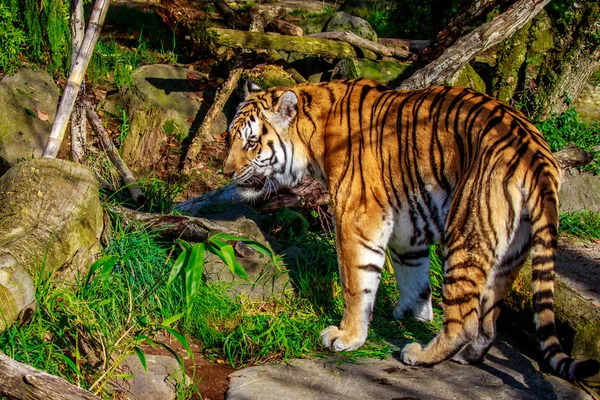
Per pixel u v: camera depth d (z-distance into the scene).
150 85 8.55
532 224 4.33
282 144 5.30
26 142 7.58
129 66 8.64
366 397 4.45
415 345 4.90
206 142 8.28
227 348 4.96
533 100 9.15
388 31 11.10
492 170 4.41
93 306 4.52
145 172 7.96
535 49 9.49
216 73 9.11
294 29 8.89
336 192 5.02
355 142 4.98
